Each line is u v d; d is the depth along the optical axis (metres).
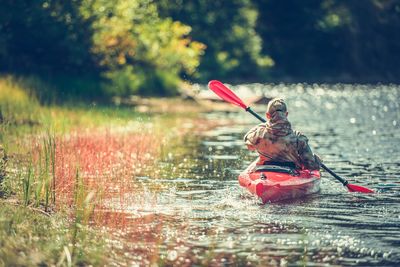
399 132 28.44
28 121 23.86
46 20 34.44
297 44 72.12
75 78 35.03
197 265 10.80
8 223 12.20
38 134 21.25
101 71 36.81
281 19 72.25
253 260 11.05
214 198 15.12
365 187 16.47
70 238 11.82
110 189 15.55
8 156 17.58
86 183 15.63
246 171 16.12
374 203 14.98
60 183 15.20
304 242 11.98
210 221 13.23
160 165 18.89
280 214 13.87
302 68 71.44
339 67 72.31
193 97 39.72
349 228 12.89
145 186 16.16
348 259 11.14
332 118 34.50
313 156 15.67
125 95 37.12
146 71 40.31
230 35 62.25
